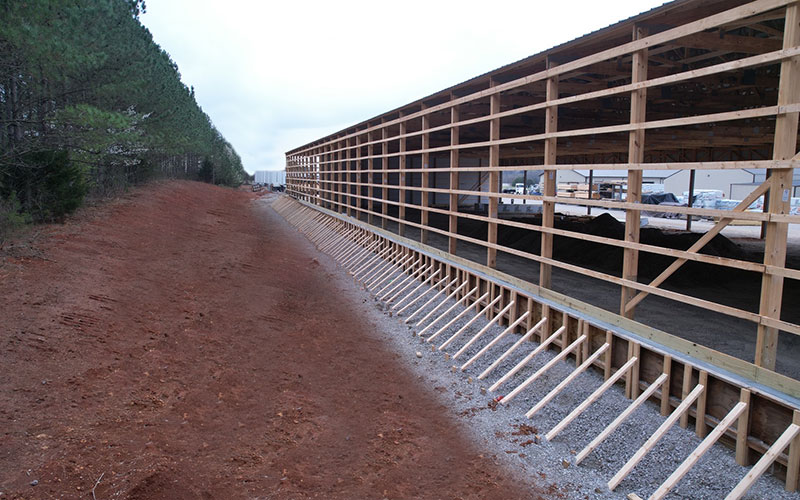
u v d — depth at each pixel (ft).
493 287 26.78
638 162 17.48
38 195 35.58
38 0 28.22
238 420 16.47
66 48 29.58
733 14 13.65
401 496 13.41
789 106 12.53
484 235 45.52
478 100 29.99
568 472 14.71
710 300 24.17
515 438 16.72
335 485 13.61
